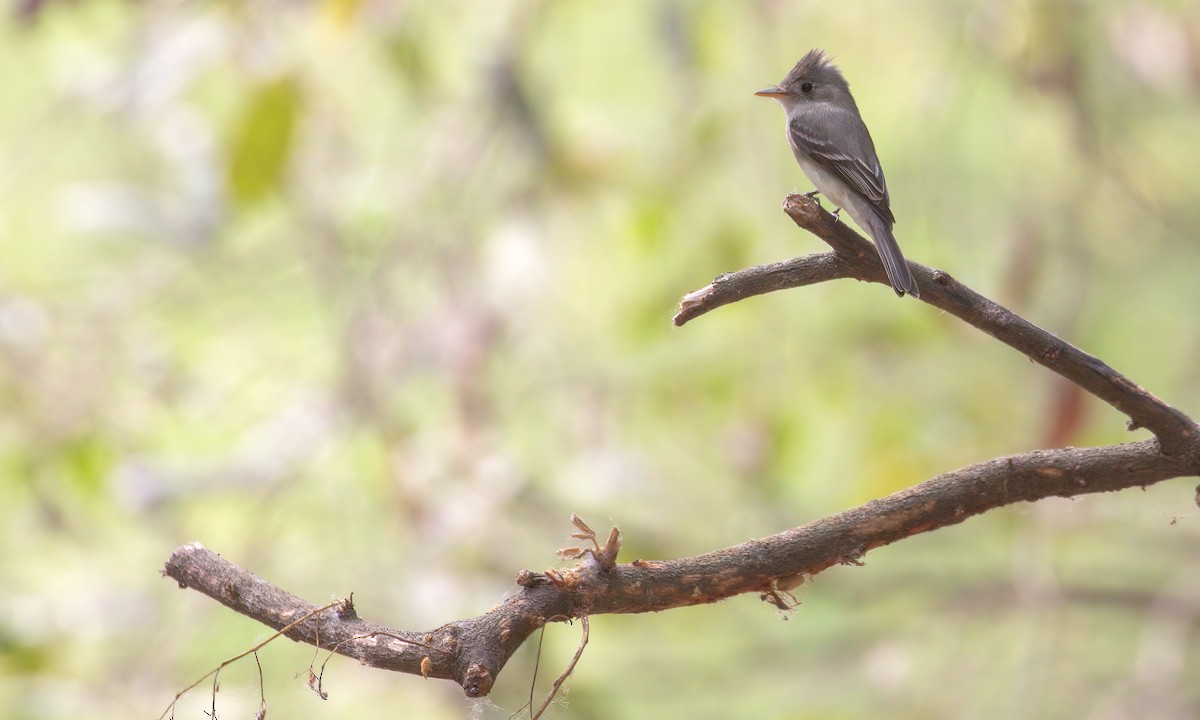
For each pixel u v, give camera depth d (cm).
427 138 1150
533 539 1084
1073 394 952
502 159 1152
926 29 1204
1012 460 426
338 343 1116
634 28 1319
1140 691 1124
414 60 1082
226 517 1153
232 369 1179
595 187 1128
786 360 1173
